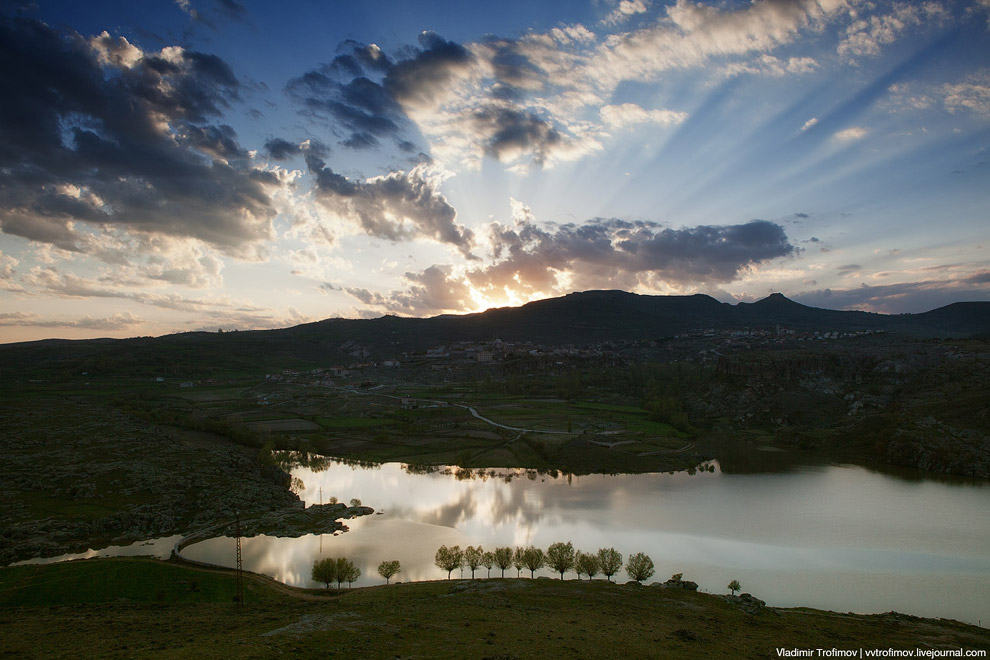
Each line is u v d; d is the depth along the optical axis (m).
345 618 60.88
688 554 111.44
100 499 140.50
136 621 68.06
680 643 56.69
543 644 52.94
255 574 102.06
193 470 170.00
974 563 105.81
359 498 160.12
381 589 89.75
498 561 98.62
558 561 97.75
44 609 79.81
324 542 122.00
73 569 97.56
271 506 148.75
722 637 60.72
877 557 109.19
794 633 64.50
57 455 177.00
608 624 62.41
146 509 136.38
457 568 103.62
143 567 99.38
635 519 135.62
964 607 88.44
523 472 194.50
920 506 144.12
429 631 55.91
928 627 71.56
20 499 136.62
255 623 63.53
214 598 90.12
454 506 150.50
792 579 99.06
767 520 133.50
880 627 70.12
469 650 49.81
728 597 80.25
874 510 141.25
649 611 70.62
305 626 57.56
